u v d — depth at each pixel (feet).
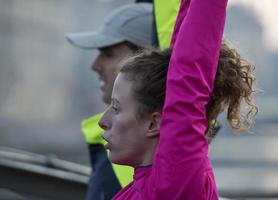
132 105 12.52
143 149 12.59
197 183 11.87
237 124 12.98
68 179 22.98
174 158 11.83
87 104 146.61
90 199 19.42
